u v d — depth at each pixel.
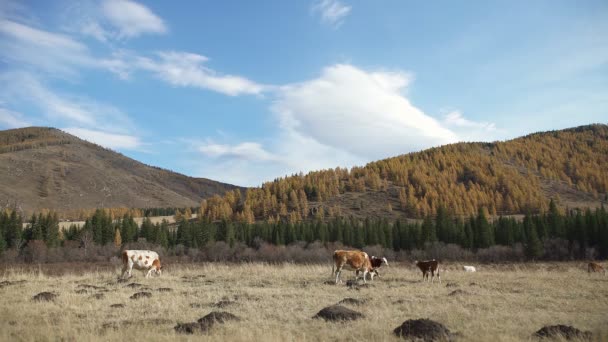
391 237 97.62
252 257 79.88
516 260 81.19
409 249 96.44
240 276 25.30
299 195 181.50
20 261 70.75
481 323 11.73
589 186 199.12
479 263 75.75
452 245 90.69
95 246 87.56
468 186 197.38
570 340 9.75
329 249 87.44
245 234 106.69
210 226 108.12
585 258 79.94
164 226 113.81
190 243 96.38
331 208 165.62
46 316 12.88
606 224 83.81
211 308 14.60
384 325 11.55
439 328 10.48
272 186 188.88
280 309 14.30
